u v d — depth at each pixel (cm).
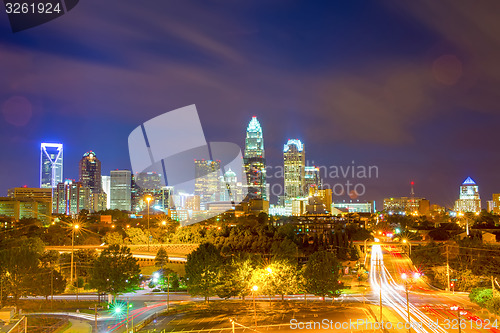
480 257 18462
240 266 14638
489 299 11638
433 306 13362
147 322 11912
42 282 14150
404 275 16762
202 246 15100
